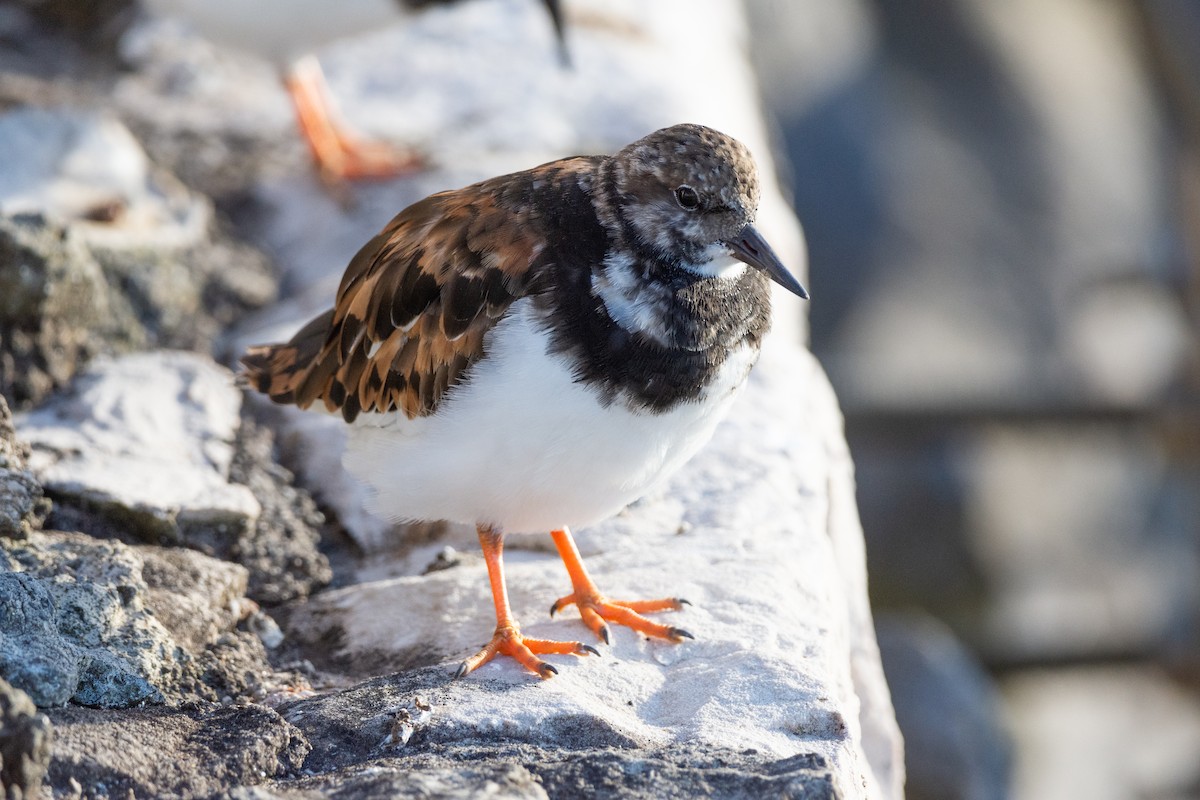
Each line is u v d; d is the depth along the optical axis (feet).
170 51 52.49
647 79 51.34
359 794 19.84
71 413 31.91
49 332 32.65
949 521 68.49
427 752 22.12
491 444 23.62
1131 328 72.84
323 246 42.32
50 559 25.58
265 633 27.32
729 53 60.59
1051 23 77.10
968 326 70.95
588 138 47.75
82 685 22.72
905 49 75.41
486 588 27.99
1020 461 70.18
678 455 24.84
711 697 24.07
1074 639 68.54
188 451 31.50
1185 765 66.18
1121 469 70.69
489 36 53.93
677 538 29.55
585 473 23.97
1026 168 73.72
